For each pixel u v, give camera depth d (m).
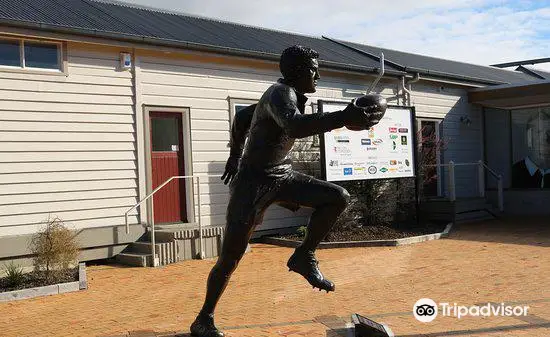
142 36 10.27
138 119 10.68
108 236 10.14
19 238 9.14
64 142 9.77
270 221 12.84
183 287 8.00
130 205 10.55
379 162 12.95
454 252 10.09
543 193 16.41
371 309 6.22
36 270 8.47
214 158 11.83
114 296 7.54
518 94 15.98
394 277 8.05
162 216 11.19
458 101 17.19
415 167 13.63
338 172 12.24
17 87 9.29
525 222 14.33
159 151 11.23
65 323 6.20
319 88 13.69
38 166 9.48
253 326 5.60
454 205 14.38
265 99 4.40
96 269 9.59
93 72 10.14
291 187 4.69
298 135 4.02
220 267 4.95
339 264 9.38
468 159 17.48
